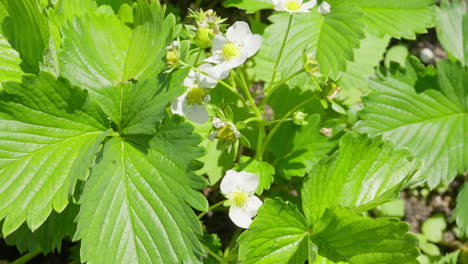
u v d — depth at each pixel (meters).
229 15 0.51
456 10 0.46
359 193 0.38
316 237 0.37
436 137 0.42
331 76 0.39
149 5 0.37
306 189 0.38
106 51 0.37
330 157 0.37
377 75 0.43
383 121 0.42
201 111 0.36
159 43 0.36
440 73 0.42
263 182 0.39
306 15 0.41
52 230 0.39
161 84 0.35
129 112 0.36
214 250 0.40
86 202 0.34
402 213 0.46
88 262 0.34
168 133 0.35
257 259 0.37
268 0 0.43
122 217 0.35
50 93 0.35
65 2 0.39
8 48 0.38
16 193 0.35
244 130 0.42
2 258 0.44
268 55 0.41
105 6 0.40
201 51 0.39
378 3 0.43
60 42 0.38
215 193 0.46
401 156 0.38
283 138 0.41
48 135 0.36
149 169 0.35
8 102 0.35
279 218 0.37
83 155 0.35
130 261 0.35
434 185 0.41
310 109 0.43
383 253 0.36
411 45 0.53
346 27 0.40
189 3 0.52
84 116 0.36
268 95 0.38
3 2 0.37
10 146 0.35
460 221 0.42
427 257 0.45
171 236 0.35
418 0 0.43
